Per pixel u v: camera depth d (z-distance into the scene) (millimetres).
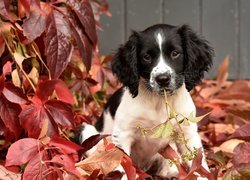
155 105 1511
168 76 1466
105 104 1753
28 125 1337
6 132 1426
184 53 1540
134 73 1529
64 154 1285
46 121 1319
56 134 1357
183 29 1548
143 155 1584
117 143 1527
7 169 1397
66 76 1588
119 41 2404
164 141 1534
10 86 1371
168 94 1489
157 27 1540
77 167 1295
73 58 1575
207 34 2426
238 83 2221
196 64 1555
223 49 2436
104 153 1297
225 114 1919
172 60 1507
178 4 2406
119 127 1532
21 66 1432
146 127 1522
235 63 2441
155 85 1471
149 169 1628
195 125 1524
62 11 1465
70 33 1437
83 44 1478
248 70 2445
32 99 1362
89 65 1495
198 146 1515
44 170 1247
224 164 1459
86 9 1474
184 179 1313
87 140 1354
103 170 1293
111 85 1896
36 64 1501
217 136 1745
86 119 1612
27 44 1478
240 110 1742
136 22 2404
